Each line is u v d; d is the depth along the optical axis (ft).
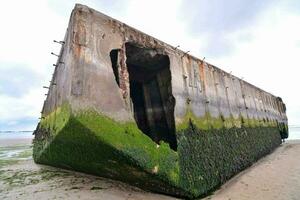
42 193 20.24
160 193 20.56
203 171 23.16
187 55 27.61
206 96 28.81
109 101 17.80
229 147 30.50
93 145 16.88
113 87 18.47
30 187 22.24
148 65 26.11
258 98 50.80
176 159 20.48
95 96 17.15
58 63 23.81
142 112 28.86
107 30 19.71
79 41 17.67
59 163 26.63
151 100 28.04
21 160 41.88
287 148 54.13
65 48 20.80
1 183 24.17
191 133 23.95
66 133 17.29
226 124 31.96
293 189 22.99
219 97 32.19
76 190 20.67
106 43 19.27
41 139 29.07
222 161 27.30
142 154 17.78
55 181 23.91
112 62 21.38
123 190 20.76
